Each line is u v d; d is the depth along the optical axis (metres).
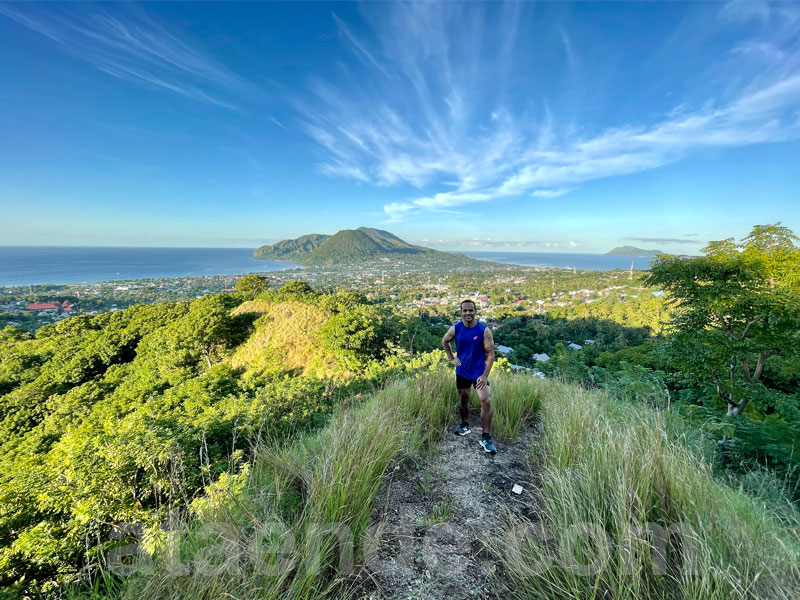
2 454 17.78
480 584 1.52
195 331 25.23
